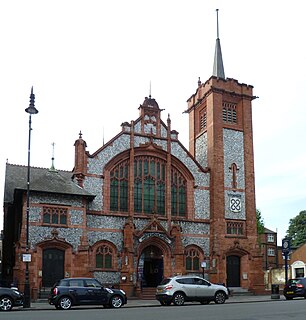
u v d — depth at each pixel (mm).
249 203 49688
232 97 52312
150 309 25922
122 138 45969
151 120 48000
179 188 47938
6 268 49125
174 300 30516
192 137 54469
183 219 46938
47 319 19250
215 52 56406
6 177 48750
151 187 46594
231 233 48156
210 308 25406
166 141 48094
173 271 44250
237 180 50000
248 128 51938
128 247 42219
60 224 39781
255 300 36312
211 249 47062
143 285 44281
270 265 86250
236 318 19297
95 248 42219
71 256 39531
